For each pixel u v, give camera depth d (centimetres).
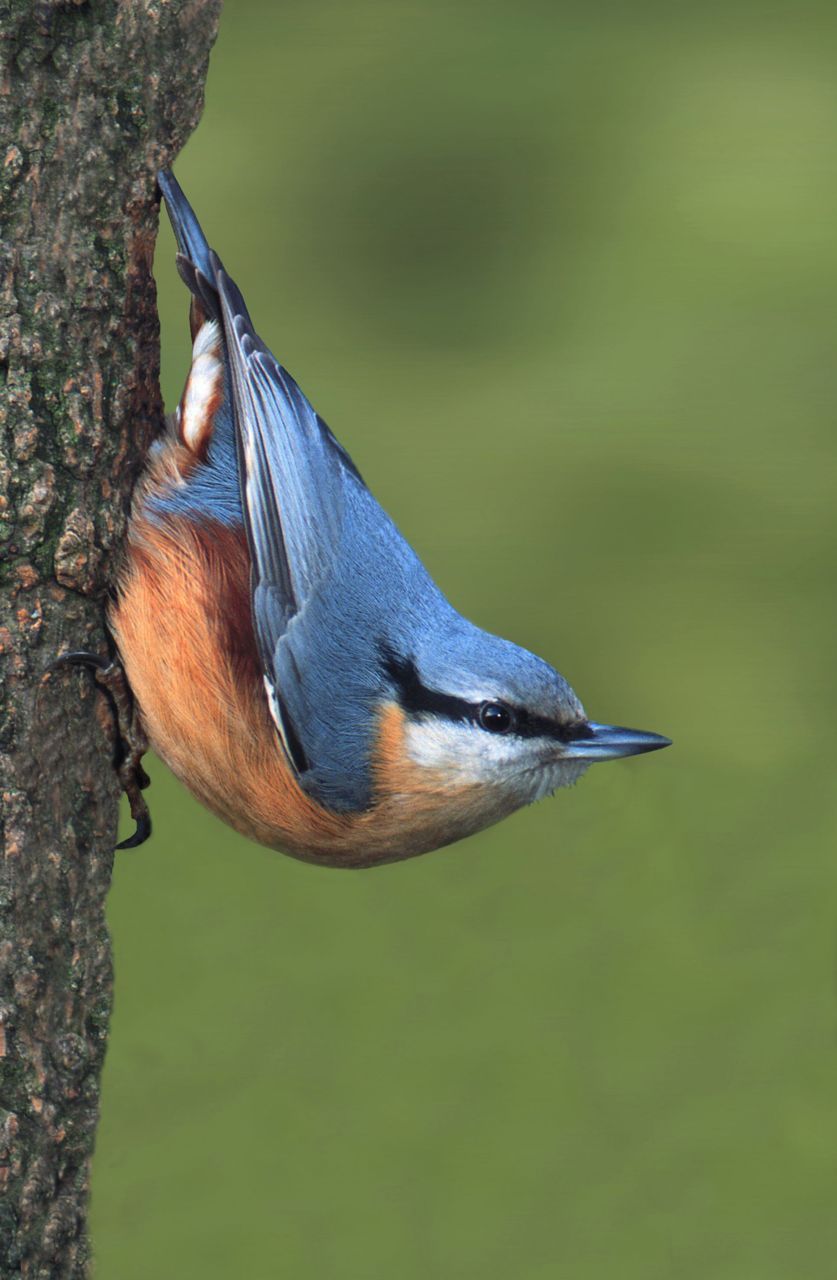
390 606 790
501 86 1416
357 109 1380
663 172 1359
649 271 1290
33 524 696
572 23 1500
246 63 1430
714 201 1359
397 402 1212
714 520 1173
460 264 1305
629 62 1465
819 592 1136
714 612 1134
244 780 774
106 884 727
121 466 729
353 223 1311
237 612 757
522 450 1202
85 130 695
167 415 768
